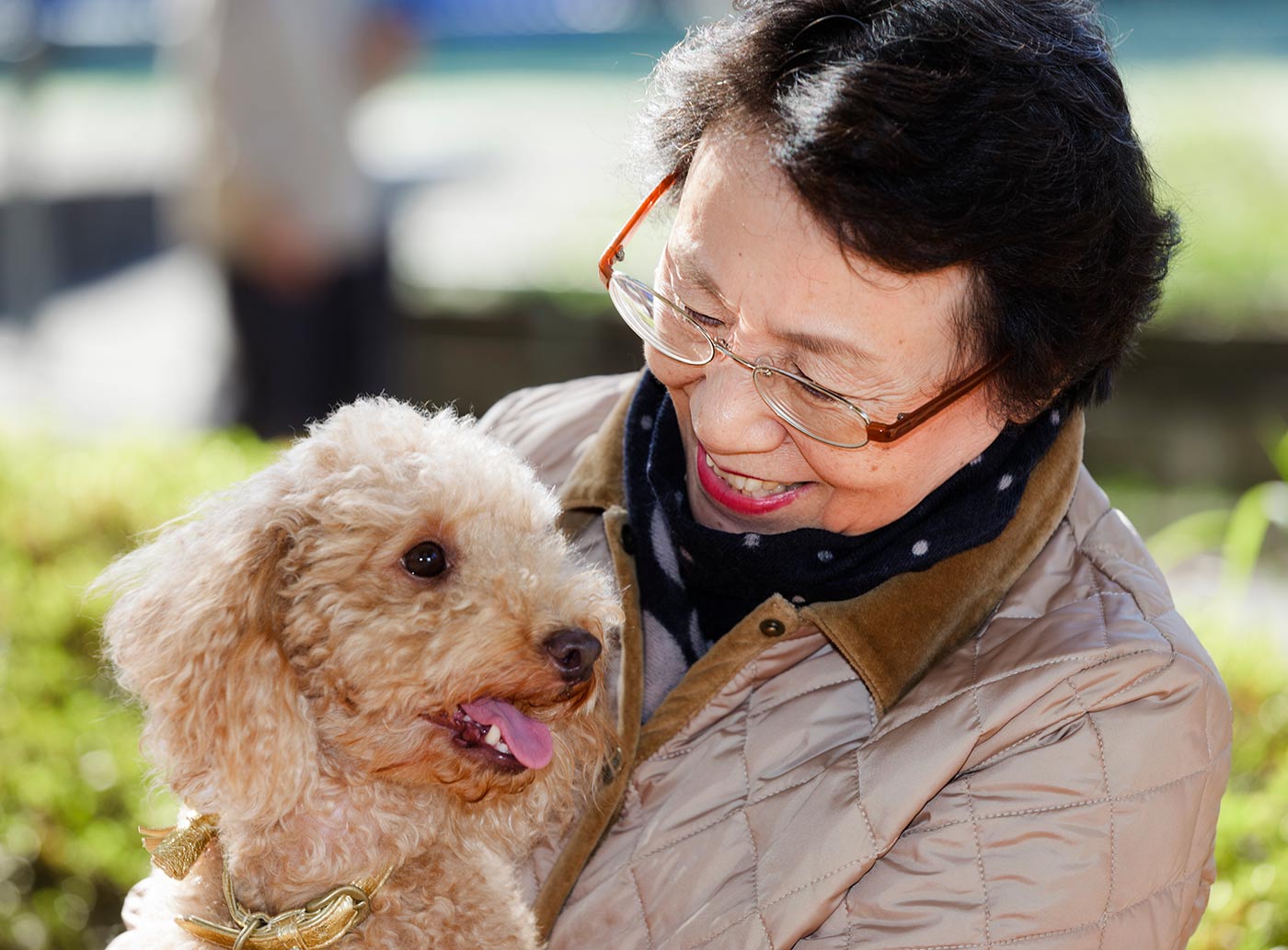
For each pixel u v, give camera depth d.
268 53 6.17
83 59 18.17
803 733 1.73
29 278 10.71
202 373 9.02
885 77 1.47
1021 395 1.63
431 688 1.80
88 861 3.15
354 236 6.54
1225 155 9.30
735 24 1.65
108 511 4.52
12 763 3.33
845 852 1.60
